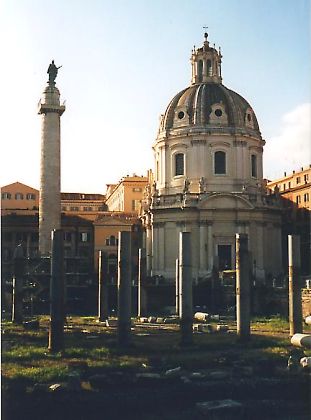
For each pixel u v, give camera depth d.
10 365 32.56
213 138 90.44
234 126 91.25
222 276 77.62
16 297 57.81
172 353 37.94
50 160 77.75
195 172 90.19
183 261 41.38
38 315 67.50
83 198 121.19
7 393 26.53
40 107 77.88
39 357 35.50
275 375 30.42
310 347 39.81
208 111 91.44
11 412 25.41
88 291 75.88
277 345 41.28
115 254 94.94
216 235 87.50
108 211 107.75
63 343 38.00
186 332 41.03
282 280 78.31
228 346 40.91
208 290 76.81
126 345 39.72
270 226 90.62
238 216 87.75
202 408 25.70
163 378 29.16
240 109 92.94
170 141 92.50
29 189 91.56
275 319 61.44
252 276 77.44
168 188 92.06
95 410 25.80
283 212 93.06
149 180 104.50
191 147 90.62
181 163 91.69
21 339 43.59
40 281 70.81
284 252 94.00
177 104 94.06
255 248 87.75
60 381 29.05
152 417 25.44
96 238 95.25
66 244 94.69
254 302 70.56
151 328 54.25
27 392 26.98
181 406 26.67
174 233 88.94
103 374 29.88
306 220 88.12
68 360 34.59
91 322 59.44
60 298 37.97
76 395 26.66
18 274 58.16
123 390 27.56
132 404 26.20
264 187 93.62
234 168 90.44
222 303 73.38
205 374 30.27
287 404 26.47
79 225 95.50
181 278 41.41
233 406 25.75
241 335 42.69
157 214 90.12
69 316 68.50
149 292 77.12
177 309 67.56
